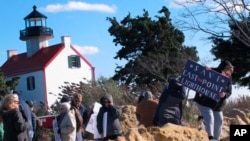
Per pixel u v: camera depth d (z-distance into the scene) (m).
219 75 9.34
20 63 58.47
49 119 17.17
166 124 9.31
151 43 46.62
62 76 55.41
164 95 9.65
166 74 37.16
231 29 24.42
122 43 48.44
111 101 11.57
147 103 10.77
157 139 8.87
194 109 15.79
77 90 22.77
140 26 47.38
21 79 56.31
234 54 33.25
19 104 10.84
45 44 59.00
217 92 9.32
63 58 55.84
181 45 45.62
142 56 41.94
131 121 15.85
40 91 54.31
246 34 23.61
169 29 47.00
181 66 35.84
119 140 8.69
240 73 34.47
